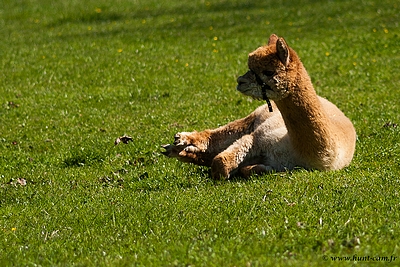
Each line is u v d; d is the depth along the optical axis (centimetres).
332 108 1284
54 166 1436
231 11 3784
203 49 2798
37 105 2023
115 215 1014
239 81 1086
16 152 1538
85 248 872
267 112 1263
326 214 925
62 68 2541
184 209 1011
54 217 1041
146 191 1165
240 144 1202
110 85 2267
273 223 906
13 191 1234
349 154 1233
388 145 1369
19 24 3762
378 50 2605
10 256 859
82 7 4128
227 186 1131
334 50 2644
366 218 892
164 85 2208
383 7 3556
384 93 1955
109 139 1591
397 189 1034
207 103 1928
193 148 1259
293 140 1145
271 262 749
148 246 854
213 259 773
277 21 3397
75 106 2005
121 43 2991
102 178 1305
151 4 4162
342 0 3853
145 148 1488
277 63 1066
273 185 1093
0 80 2397
